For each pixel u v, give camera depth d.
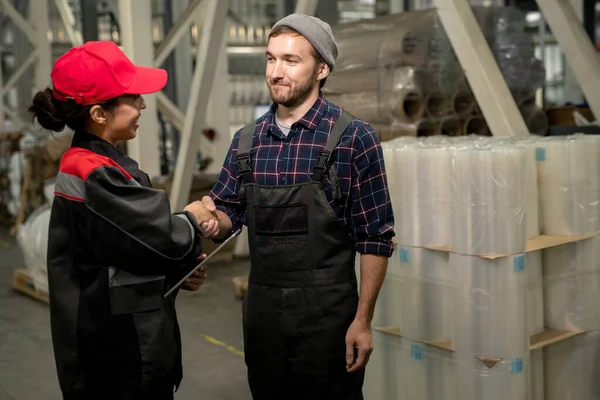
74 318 1.67
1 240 8.19
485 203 2.40
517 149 2.42
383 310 2.85
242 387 3.52
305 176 1.89
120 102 1.71
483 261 2.43
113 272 1.66
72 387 1.69
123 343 1.66
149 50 5.29
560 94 11.35
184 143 5.43
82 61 1.65
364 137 1.90
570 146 2.66
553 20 3.75
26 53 13.69
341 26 4.87
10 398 3.45
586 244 2.72
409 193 2.67
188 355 4.02
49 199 5.59
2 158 9.52
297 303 1.92
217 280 5.82
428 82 4.26
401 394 2.83
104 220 1.62
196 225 1.73
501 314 2.44
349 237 1.97
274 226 1.91
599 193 2.73
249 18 14.40
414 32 4.20
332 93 4.70
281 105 1.93
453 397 2.61
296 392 2.01
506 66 4.51
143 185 1.75
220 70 7.62
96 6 8.38
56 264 1.68
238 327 4.54
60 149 7.71
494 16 4.53
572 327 2.74
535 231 2.67
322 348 1.93
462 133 4.50
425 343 2.67
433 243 2.63
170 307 1.77
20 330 4.62
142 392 1.69
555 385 2.78
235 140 2.08
